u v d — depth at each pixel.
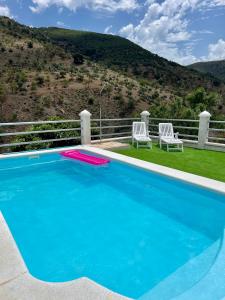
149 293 2.78
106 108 63.88
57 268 3.32
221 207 5.02
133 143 9.66
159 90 83.56
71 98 66.12
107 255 3.58
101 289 2.37
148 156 7.98
